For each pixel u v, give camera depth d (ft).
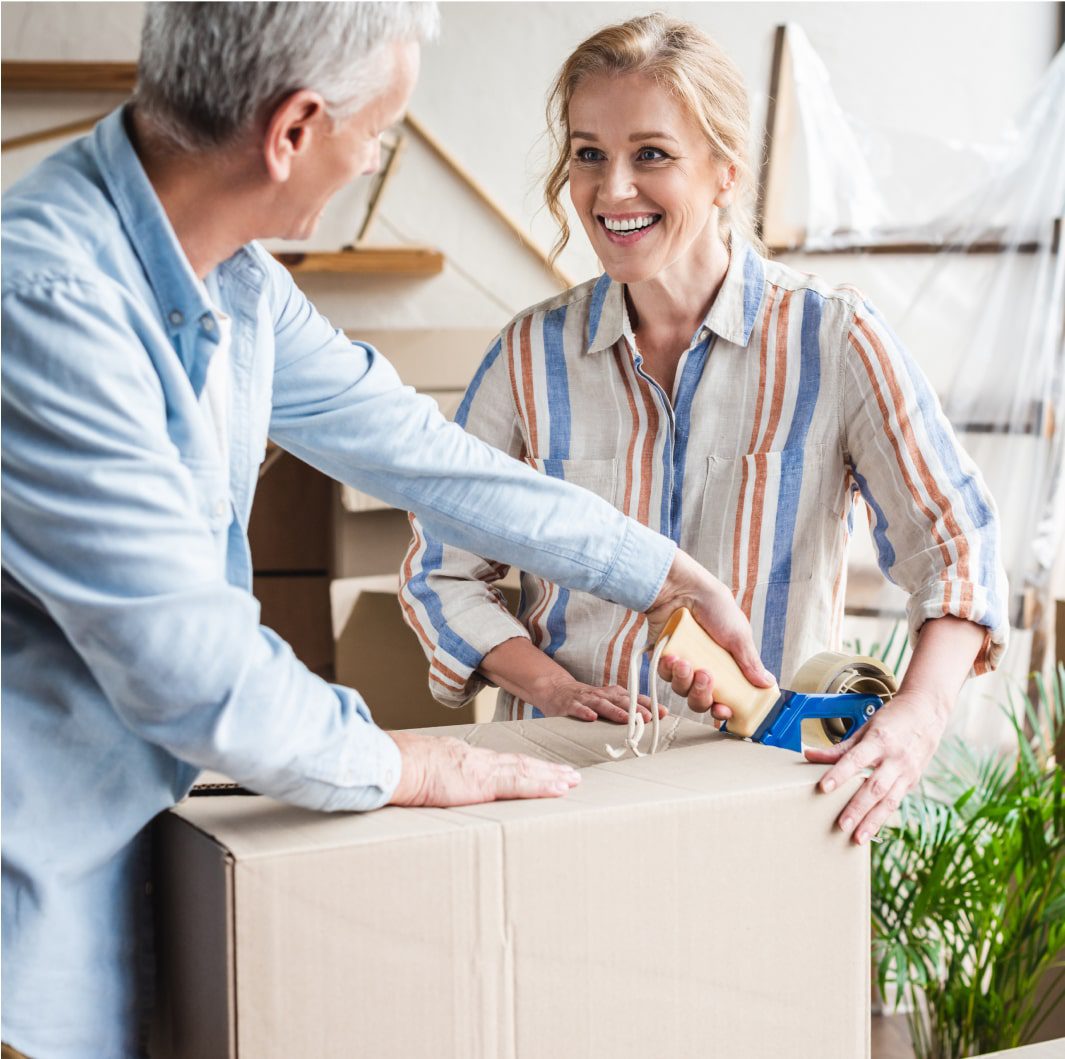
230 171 2.51
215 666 2.29
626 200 3.96
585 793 2.76
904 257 10.85
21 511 2.26
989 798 6.35
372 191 10.42
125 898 2.67
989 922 5.99
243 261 2.84
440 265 10.37
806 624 4.39
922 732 3.57
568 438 4.54
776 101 10.75
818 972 2.90
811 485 4.33
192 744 2.33
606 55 3.94
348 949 2.38
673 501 4.42
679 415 4.40
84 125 9.94
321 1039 2.37
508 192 10.66
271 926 2.31
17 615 2.48
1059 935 5.83
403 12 2.45
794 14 10.92
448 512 3.26
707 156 4.01
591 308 4.51
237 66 2.37
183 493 2.36
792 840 2.85
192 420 2.53
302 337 3.15
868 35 11.10
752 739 3.50
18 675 2.47
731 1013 2.78
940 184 10.97
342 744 2.50
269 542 9.44
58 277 2.29
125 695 2.31
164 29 2.41
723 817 2.75
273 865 2.31
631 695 3.37
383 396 3.23
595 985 2.62
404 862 2.42
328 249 10.46
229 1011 2.30
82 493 2.24
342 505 8.86
